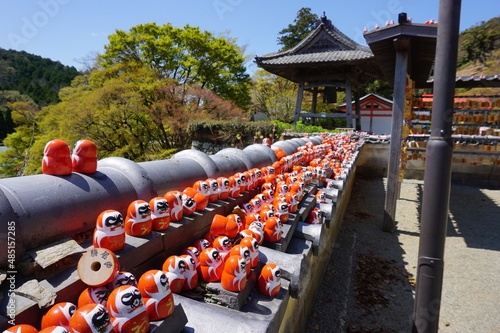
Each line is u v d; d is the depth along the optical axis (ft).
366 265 17.72
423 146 32.04
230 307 5.83
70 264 5.04
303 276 7.57
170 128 58.95
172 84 59.98
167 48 71.31
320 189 14.52
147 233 6.18
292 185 11.12
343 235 21.91
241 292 5.92
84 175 6.56
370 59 45.29
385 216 23.36
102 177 6.82
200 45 75.36
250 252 6.53
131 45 69.97
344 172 18.01
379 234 22.81
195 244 6.96
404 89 22.48
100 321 3.74
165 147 64.13
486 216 26.55
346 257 18.49
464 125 31.76
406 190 34.68
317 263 11.68
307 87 55.83
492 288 15.67
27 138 63.72
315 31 51.34
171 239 6.66
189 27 75.41
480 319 13.30
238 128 49.62
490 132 31.91
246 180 10.90
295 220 9.83
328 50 51.42
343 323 12.42
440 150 7.36
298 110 56.18
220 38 80.89
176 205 7.17
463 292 15.34
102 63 71.20
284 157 15.66
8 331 3.52
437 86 7.30
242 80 85.61
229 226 7.26
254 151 15.70
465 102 30.14
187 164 10.28
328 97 60.08
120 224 5.37
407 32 20.10
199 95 63.21
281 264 7.38
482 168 36.81
